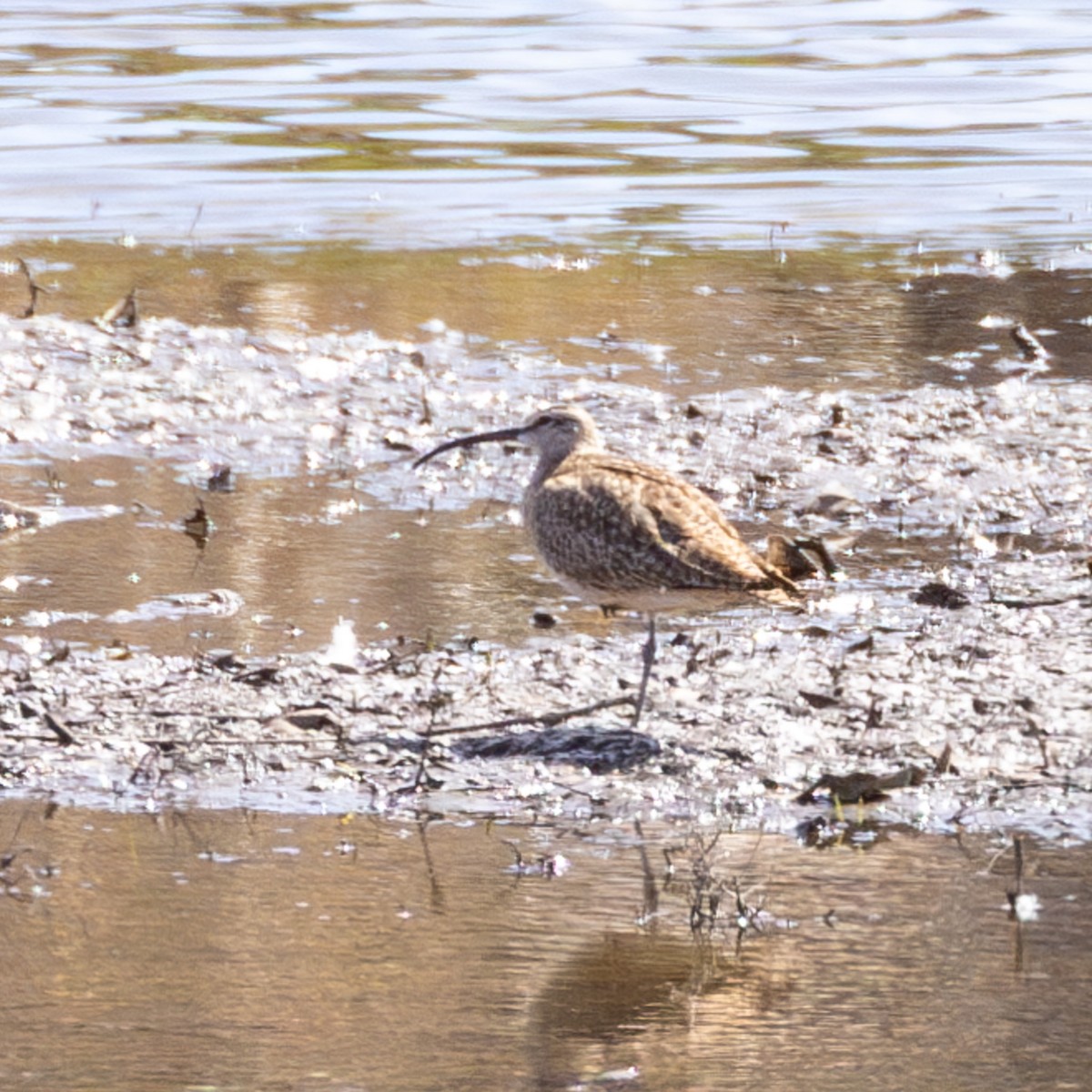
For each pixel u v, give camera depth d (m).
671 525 11.33
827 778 10.36
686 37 33.38
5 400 17.91
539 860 9.55
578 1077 7.46
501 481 16.42
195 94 29.03
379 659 12.16
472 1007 8.04
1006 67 32.09
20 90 28.72
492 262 23.14
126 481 16.17
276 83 29.75
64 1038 7.73
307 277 22.31
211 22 33.66
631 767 10.70
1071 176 26.97
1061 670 12.05
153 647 12.34
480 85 30.09
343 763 10.71
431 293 21.88
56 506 15.47
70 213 24.16
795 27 34.28
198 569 14.03
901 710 11.42
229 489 16.08
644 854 9.66
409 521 15.39
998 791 10.40
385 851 9.64
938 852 9.69
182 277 22.11
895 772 10.48
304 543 14.72
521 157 27.02
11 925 8.76
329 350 19.77
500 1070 7.52
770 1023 7.94
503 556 14.54
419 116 28.41
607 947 8.62
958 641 12.60
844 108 29.81
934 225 24.95
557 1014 8.00
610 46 32.59
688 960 8.51
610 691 11.73
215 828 9.90
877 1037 7.79
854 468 16.64
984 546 14.76
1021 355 20.06
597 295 21.97
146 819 9.98
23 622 12.77
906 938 8.71
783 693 11.71
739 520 15.36
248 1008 8.00
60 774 10.50
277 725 11.09
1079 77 31.52
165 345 19.70
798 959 8.51
